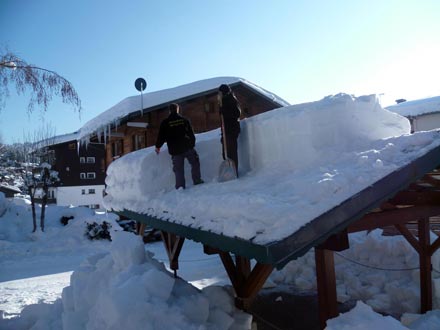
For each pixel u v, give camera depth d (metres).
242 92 16.67
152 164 5.85
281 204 2.83
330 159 3.85
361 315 2.89
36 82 6.92
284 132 4.47
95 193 30.95
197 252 12.77
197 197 4.29
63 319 4.60
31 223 16.30
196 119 15.88
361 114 4.31
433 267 6.48
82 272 5.08
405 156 3.15
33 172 16.83
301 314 6.32
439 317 4.06
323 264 3.13
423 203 4.42
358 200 2.70
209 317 4.18
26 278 9.84
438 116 19.73
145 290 3.76
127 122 13.95
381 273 7.16
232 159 5.09
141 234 7.53
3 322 5.73
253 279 3.97
